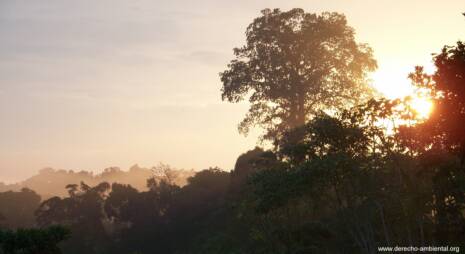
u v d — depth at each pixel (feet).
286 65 232.32
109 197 337.11
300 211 124.77
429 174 78.74
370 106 81.20
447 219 77.87
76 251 314.55
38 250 85.76
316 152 88.63
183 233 264.72
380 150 82.79
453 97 70.08
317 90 224.94
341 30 229.86
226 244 176.76
